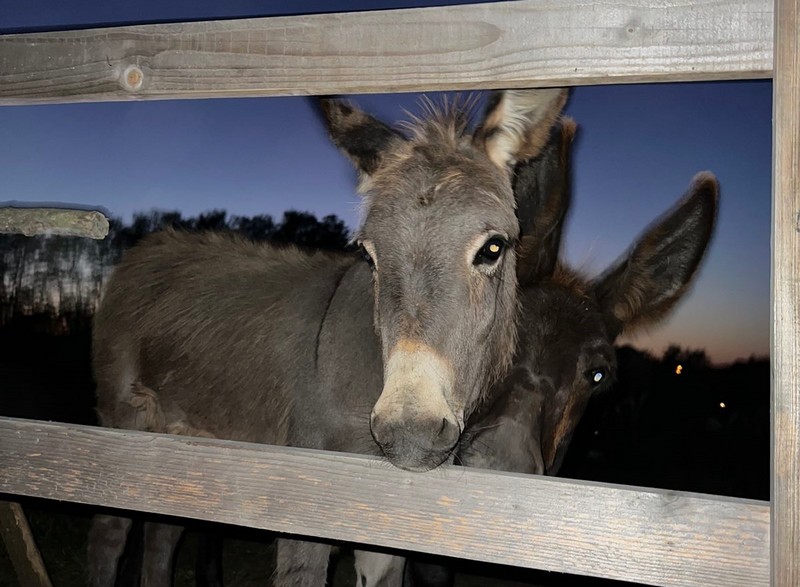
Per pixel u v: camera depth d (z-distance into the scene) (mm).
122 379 4242
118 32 1506
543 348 3168
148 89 1495
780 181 1167
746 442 8062
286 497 1453
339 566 4973
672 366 8672
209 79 1455
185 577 4852
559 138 3264
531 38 1292
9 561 4465
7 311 7375
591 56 1266
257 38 1425
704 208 3322
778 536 1171
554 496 1315
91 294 7492
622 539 1277
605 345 3305
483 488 1354
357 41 1374
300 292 3621
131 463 1548
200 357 3852
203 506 1499
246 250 4180
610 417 8164
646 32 1241
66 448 1592
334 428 3041
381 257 2207
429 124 2529
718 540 1228
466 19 1321
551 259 3398
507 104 2375
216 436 3857
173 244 4430
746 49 1200
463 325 2166
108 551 3943
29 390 6906
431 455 1894
